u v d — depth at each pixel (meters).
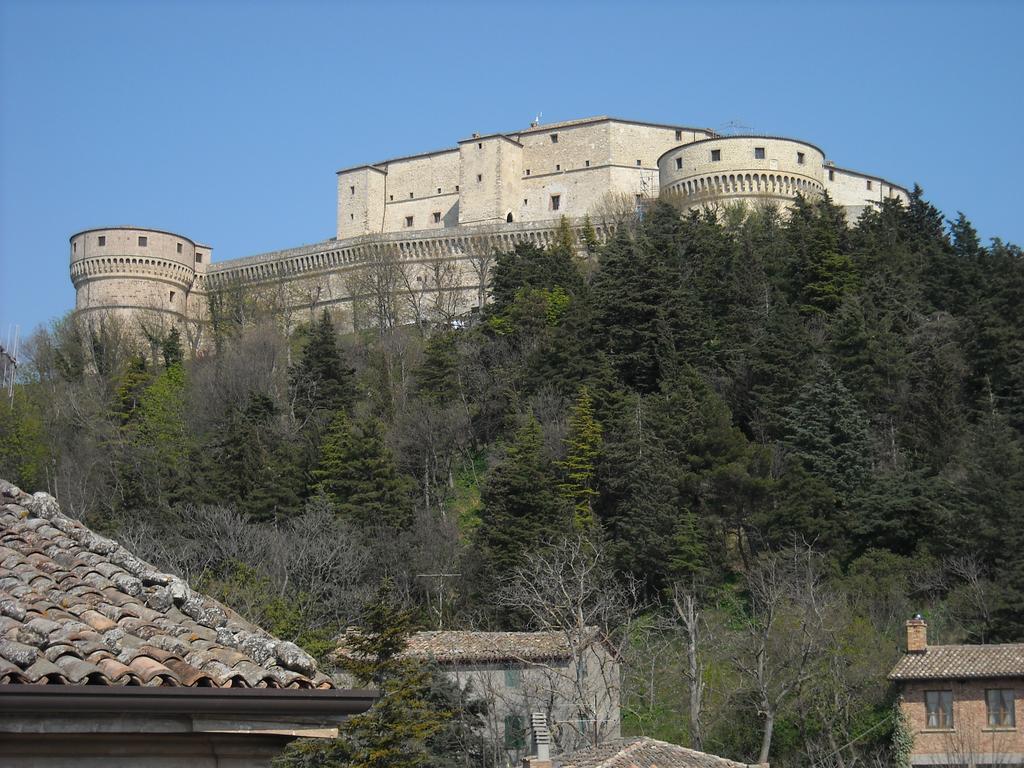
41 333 111.12
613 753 37.31
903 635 58.22
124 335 125.56
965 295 93.81
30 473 75.88
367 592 58.19
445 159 150.75
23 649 11.02
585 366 86.25
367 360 103.88
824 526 67.88
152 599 13.16
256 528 64.31
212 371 100.94
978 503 65.94
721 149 130.00
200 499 69.94
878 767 48.09
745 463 71.75
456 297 128.75
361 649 35.75
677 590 59.19
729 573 67.62
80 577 13.22
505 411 87.56
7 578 12.90
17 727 10.61
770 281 95.81
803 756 50.34
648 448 71.75
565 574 59.47
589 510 70.00
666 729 51.84
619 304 87.88
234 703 11.39
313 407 90.81
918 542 66.88
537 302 97.81
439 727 34.28
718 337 90.44
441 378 92.12
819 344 85.31
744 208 122.81
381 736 32.25
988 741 48.03
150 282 149.38
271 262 147.25
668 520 66.44
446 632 52.06
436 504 80.81
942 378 79.88
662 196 131.12
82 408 87.81
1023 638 58.06
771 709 47.25
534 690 46.34
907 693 49.34
